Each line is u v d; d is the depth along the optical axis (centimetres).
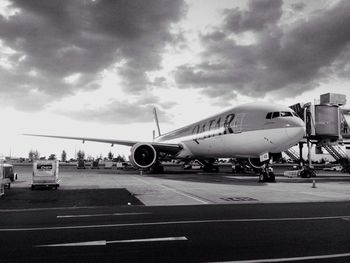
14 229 696
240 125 2167
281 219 809
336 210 952
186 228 704
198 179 2261
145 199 1190
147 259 488
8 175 1623
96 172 3597
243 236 631
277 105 2103
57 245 567
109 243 582
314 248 545
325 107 2853
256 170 2959
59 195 1303
